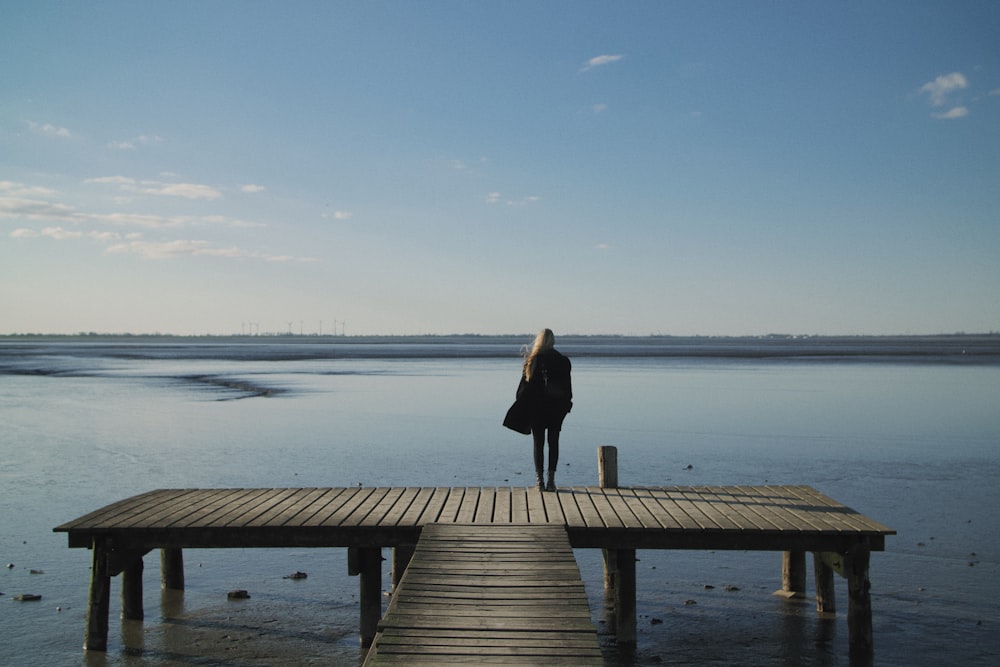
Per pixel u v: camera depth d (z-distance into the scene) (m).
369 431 29.19
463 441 26.56
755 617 10.58
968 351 157.38
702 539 9.61
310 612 10.77
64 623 10.20
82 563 12.70
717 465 21.50
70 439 26.94
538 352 12.20
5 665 8.89
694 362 99.12
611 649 9.48
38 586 11.59
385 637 6.66
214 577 12.36
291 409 37.34
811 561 13.48
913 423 31.41
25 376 64.56
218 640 9.72
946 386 52.75
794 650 9.42
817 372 72.38
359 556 9.79
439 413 35.62
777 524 9.66
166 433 28.55
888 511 16.06
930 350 167.88
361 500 11.27
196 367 82.50
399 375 67.56
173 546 9.60
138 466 21.53
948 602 10.95
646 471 20.55
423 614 7.14
